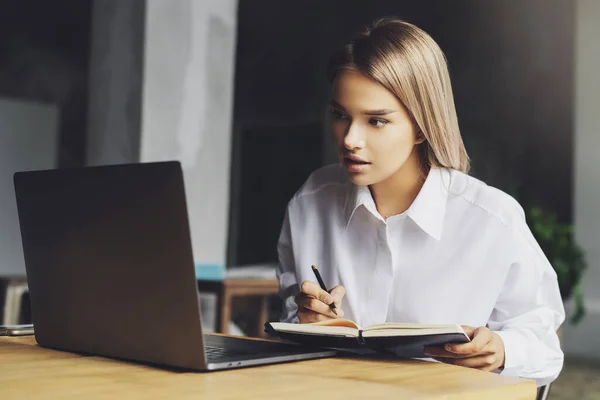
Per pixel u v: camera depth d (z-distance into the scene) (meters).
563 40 8.74
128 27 5.14
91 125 5.30
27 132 7.38
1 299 4.11
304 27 9.38
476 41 9.13
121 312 1.15
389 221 1.62
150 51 5.05
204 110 5.32
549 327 1.53
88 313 1.21
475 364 1.30
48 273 1.27
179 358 1.09
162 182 1.04
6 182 7.23
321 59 9.41
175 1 5.15
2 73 9.56
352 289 1.68
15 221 7.26
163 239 1.06
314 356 1.27
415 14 9.09
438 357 1.34
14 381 0.99
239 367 1.14
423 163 1.60
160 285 1.09
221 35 5.39
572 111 8.79
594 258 7.86
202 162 5.33
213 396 0.92
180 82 5.19
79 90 9.88
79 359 1.19
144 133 5.05
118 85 5.18
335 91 1.42
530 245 1.59
